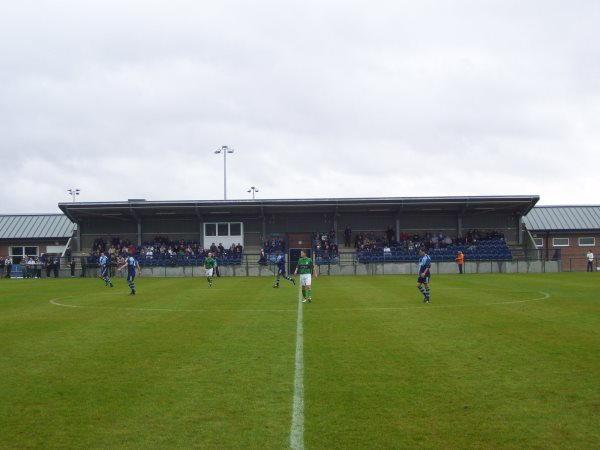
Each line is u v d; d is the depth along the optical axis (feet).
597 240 194.29
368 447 20.83
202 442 21.44
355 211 177.27
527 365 32.73
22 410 25.46
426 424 23.04
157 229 180.75
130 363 34.50
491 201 163.94
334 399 26.40
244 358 35.50
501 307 63.00
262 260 155.94
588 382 28.94
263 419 23.82
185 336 44.42
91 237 181.98
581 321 50.75
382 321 51.88
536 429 22.38
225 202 165.48
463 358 34.76
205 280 131.34
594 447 20.68
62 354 37.52
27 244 197.47
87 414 24.79
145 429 22.86
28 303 74.59
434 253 163.73
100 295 87.40
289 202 164.76
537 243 194.18
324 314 57.82
